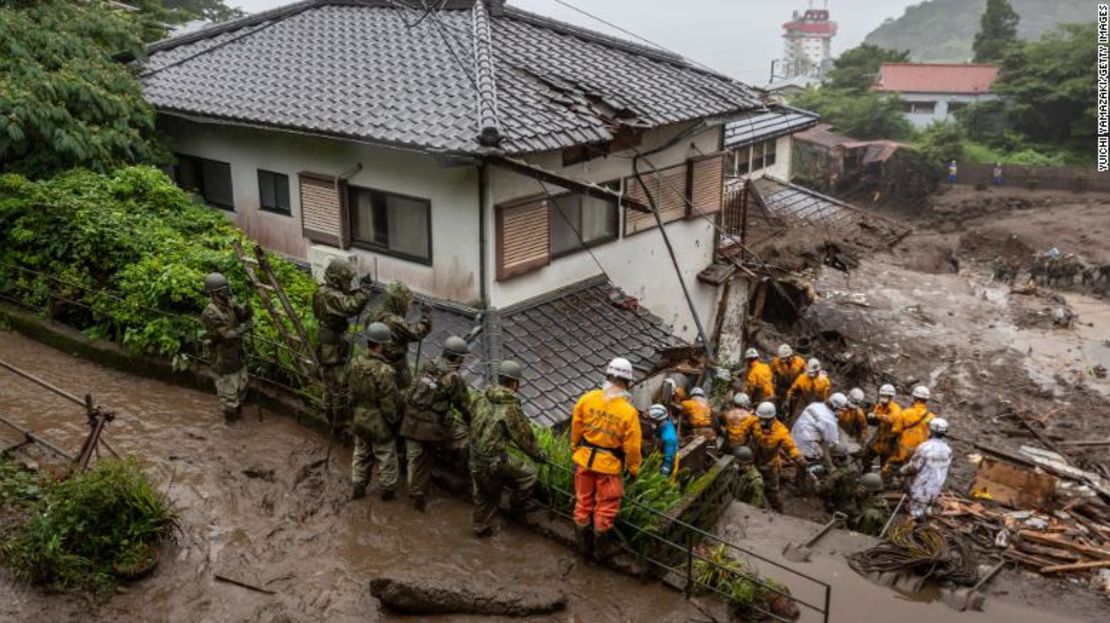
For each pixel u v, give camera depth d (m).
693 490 8.44
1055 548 11.25
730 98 15.20
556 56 14.69
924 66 56.72
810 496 12.88
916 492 11.88
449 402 7.88
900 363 21.73
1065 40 51.44
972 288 29.22
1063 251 34.31
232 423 9.73
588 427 7.13
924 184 43.22
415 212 12.80
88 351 11.27
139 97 14.75
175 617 6.69
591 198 13.84
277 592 7.04
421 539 7.83
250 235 15.30
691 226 16.25
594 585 7.41
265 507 8.20
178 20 33.59
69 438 9.13
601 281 14.31
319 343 9.16
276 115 12.87
